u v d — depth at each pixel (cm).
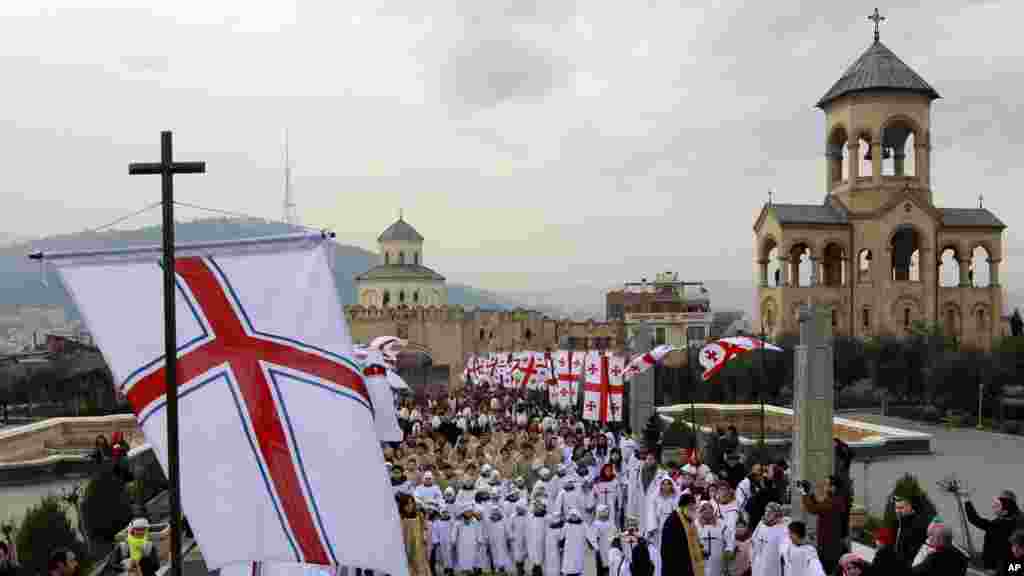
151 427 878
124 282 880
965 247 8519
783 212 8381
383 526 858
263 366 866
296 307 865
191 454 862
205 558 858
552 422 3656
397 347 2933
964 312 8525
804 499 1728
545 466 2617
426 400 5966
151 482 2947
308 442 859
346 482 859
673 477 1989
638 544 1625
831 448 2069
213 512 858
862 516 2302
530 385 5238
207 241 863
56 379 7156
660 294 12369
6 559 1477
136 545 1598
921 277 8400
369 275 13425
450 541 2081
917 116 8438
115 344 880
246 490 862
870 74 8488
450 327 11125
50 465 3484
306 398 862
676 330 10775
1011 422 4884
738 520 1681
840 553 1666
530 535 2044
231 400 865
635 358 3219
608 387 3138
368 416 862
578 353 4034
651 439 2962
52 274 877
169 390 836
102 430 4616
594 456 2741
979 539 2300
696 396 6000
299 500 859
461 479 2262
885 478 3297
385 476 862
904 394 6253
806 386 2078
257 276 866
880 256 8319
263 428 862
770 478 1955
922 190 8469
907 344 6256
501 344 11194
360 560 856
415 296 13300
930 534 1270
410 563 1805
